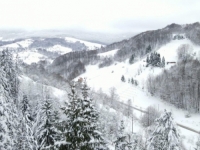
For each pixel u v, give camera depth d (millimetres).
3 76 18016
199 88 111625
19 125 13109
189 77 121500
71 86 12906
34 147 13773
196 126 90500
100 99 104938
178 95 115938
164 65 179875
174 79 126250
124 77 181125
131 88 158000
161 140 17578
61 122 12227
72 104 12148
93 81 198625
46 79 126500
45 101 24484
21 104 33281
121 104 121375
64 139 11883
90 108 12672
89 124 12031
